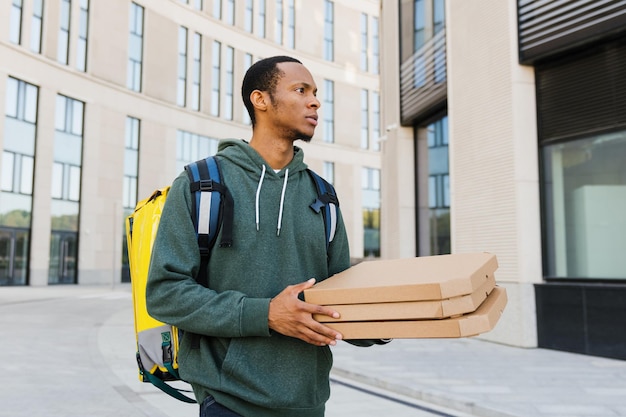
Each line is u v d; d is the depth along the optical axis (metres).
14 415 4.59
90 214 28.58
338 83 41.78
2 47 24.56
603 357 7.20
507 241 8.23
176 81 33.22
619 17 6.98
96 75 29.02
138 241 1.54
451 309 1.13
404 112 12.16
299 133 1.48
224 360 1.34
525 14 8.12
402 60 12.35
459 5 9.47
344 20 42.50
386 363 6.95
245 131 36.88
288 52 39.34
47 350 7.98
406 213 12.04
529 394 5.16
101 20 29.31
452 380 5.83
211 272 1.39
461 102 9.34
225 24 35.84
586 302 7.41
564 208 7.94
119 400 5.16
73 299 18.27
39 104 26.33
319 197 1.55
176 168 33.03
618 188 7.37
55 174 27.12
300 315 1.23
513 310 8.15
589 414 4.46
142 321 1.48
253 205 1.42
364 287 1.21
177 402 5.12
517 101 8.17
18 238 25.44
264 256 1.40
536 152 8.17
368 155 42.72
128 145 30.77
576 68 7.80
